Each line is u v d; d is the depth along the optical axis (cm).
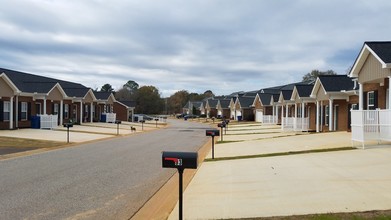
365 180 856
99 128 3700
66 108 4025
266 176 997
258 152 1580
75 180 1005
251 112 6919
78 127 3675
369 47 1547
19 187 902
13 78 3200
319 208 662
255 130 3484
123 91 10738
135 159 1457
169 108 13788
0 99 2725
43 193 846
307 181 891
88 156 1530
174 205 756
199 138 2722
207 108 9800
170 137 2814
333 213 623
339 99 2523
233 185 916
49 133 2686
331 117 2534
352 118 1474
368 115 1388
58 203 764
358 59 1675
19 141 2045
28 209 715
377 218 582
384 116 1385
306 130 2991
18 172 1111
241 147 1866
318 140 1898
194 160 591
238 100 7156
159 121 6962
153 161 1402
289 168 1094
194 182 997
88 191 878
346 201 695
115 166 1267
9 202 764
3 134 2425
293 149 1584
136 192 879
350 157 1197
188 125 5553
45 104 3256
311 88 3062
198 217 658
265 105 5528
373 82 1758
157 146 2036
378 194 731
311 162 1166
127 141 2361
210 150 1827
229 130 3634
